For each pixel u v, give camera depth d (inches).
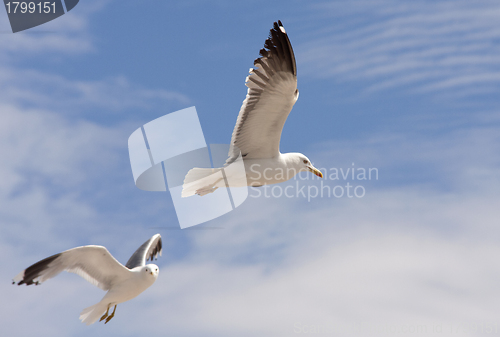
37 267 245.3
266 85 280.1
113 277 261.6
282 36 272.5
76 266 253.3
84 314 259.1
